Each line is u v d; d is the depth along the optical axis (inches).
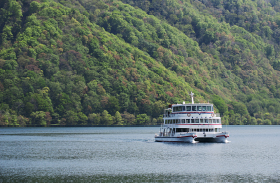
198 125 5009.8
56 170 3159.5
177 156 3971.5
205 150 4495.6
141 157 3902.6
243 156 4035.4
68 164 3464.6
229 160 3722.9
